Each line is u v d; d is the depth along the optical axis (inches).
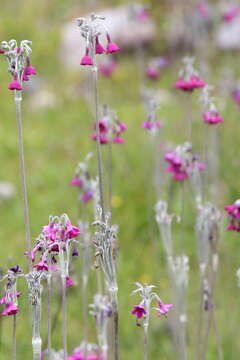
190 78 231.6
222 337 274.7
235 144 401.1
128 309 298.5
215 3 605.0
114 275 154.6
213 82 493.7
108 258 153.6
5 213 387.5
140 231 353.7
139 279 322.7
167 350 274.7
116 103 522.3
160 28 624.4
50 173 423.2
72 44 630.5
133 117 474.9
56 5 717.9
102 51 164.9
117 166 397.1
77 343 279.7
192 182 229.6
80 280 288.2
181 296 224.2
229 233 327.0
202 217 215.9
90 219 330.6
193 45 552.7
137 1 660.7
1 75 577.3
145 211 360.5
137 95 533.0
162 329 284.4
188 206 353.7
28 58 154.3
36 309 144.1
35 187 413.4
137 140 428.1
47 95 560.7
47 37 650.2
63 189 402.3
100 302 207.3
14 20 692.7
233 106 430.6
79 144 463.8
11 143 469.4
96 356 212.7
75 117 513.7
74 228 146.0
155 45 612.1
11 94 561.6
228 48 519.8
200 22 514.3
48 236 145.6
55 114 524.7
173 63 561.6
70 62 613.6
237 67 541.6
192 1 507.2
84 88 563.2
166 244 224.7
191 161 223.1
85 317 227.0
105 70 456.1
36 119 522.9
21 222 372.8
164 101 503.2
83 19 164.1
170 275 251.0
